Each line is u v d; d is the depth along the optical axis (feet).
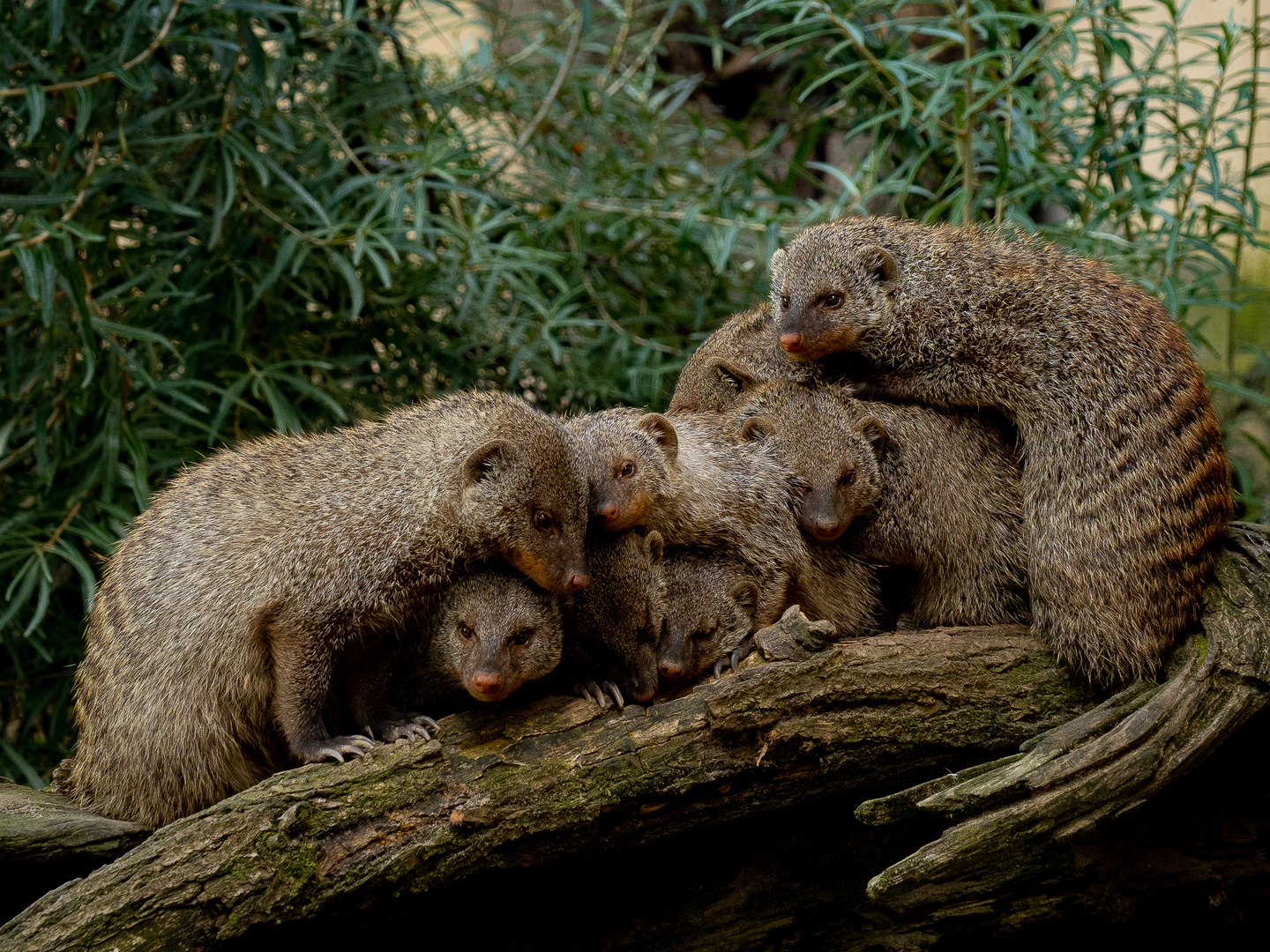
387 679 12.70
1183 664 12.33
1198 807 12.90
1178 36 20.15
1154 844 12.71
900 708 12.09
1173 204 23.81
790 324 15.10
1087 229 18.80
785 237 21.27
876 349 15.02
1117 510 12.78
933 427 14.40
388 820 11.19
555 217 21.89
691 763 11.78
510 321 21.29
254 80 18.61
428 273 19.62
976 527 14.07
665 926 12.59
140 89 17.17
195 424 18.06
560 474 12.46
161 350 19.30
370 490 12.51
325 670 12.12
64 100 18.40
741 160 22.35
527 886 12.30
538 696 12.47
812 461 13.92
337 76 21.38
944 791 11.20
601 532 13.20
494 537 12.30
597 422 14.28
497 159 22.90
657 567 13.05
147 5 17.24
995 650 12.71
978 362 14.20
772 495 13.98
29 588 15.96
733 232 19.83
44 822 12.00
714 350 16.72
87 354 16.16
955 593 14.16
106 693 12.78
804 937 12.67
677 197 22.17
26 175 18.01
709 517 13.71
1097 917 12.50
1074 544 12.90
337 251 19.66
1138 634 12.47
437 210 23.21
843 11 19.43
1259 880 12.96
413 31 28.40
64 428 18.43
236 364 19.66
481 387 22.31
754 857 12.72
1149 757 11.35
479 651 11.84
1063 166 19.84
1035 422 13.69
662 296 23.02
